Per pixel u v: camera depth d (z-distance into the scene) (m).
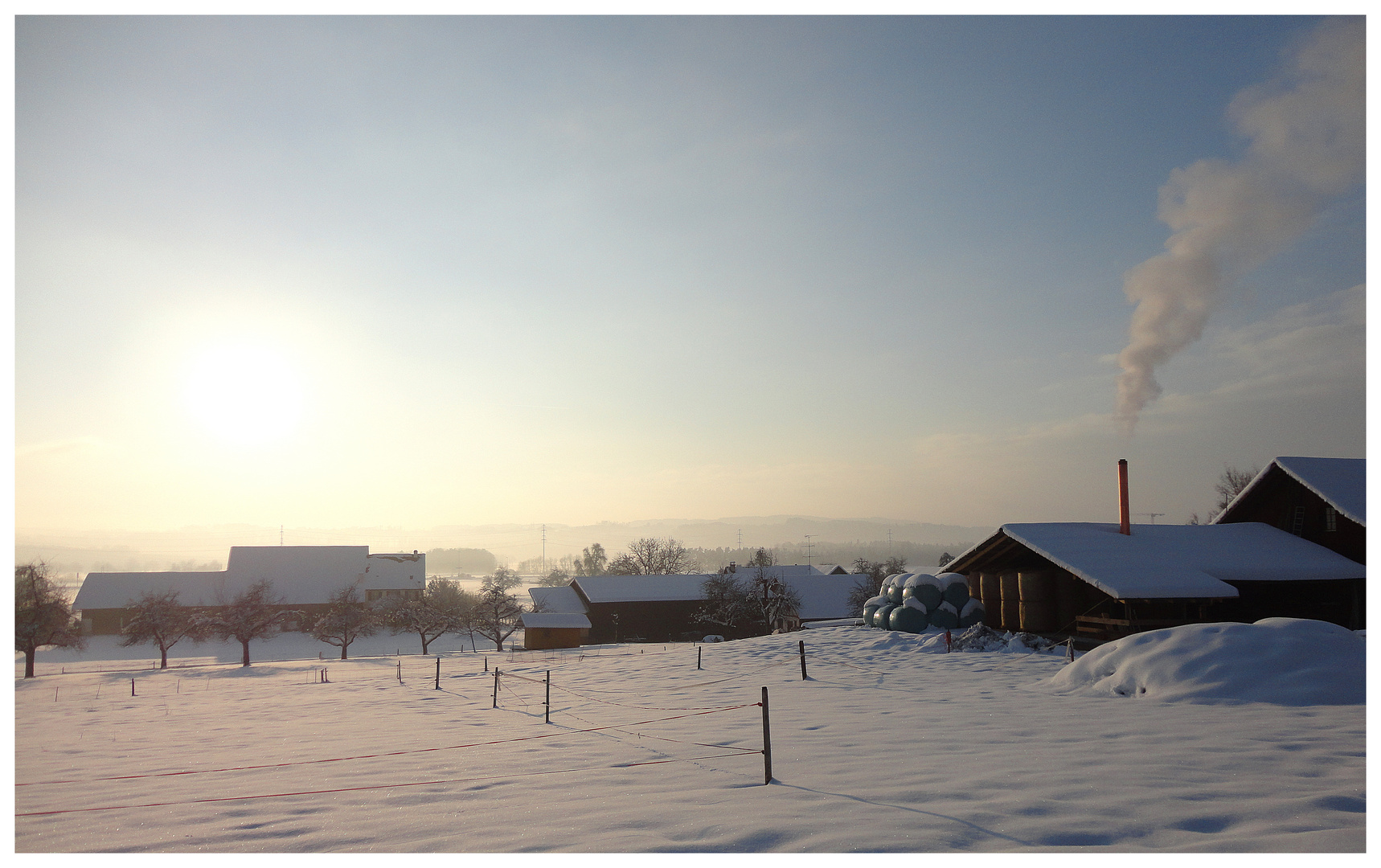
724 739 10.30
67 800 7.46
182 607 64.00
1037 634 24.77
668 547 104.94
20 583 41.34
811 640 27.56
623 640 62.03
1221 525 26.72
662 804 6.62
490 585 77.00
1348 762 7.55
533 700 17.58
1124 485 25.75
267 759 10.09
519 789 7.47
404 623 63.81
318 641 63.38
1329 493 23.41
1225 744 8.55
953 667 19.19
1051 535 25.02
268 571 74.75
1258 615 23.59
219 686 29.00
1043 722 10.64
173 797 7.49
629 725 12.41
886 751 8.88
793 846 5.31
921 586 27.55
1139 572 21.81
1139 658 13.58
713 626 63.94
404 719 14.83
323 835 5.93
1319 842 5.16
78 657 53.59
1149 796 6.36
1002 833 5.49
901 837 5.43
